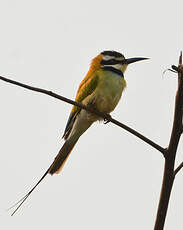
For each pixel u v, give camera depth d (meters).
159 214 4.85
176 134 4.88
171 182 4.89
